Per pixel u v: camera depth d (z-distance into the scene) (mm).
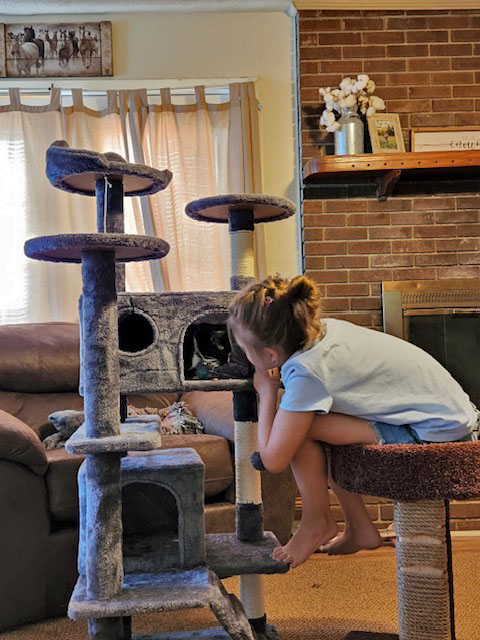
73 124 3246
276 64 3410
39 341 2826
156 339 1736
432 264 3162
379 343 1713
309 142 3188
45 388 2781
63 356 2826
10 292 3223
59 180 1731
